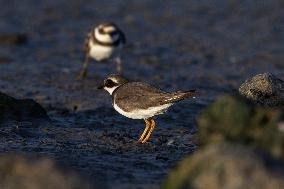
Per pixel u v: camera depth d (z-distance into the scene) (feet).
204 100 54.95
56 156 33.86
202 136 28.78
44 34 92.89
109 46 65.87
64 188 23.16
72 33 94.32
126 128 43.62
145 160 33.88
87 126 43.55
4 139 37.60
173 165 32.89
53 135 39.75
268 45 85.87
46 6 114.93
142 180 29.32
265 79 38.34
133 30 97.09
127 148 37.06
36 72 66.59
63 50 81.56
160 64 73.51
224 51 81.87
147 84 37.96
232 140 27.66
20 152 34.53
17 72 66.18
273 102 37.81
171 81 64.13
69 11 111.24
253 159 22.47
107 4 117.91
